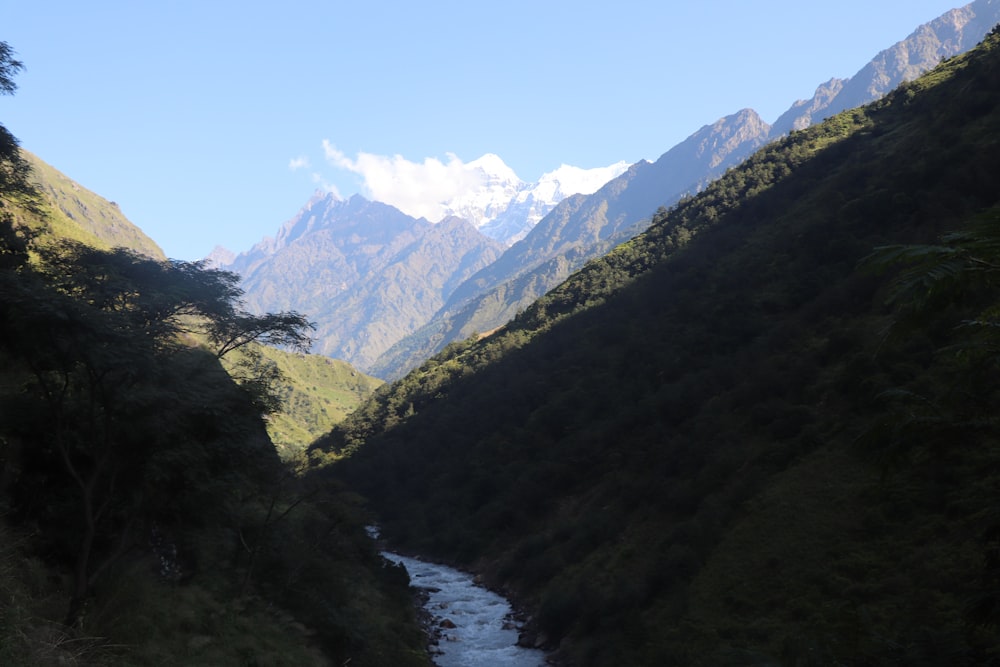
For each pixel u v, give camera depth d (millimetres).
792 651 13109
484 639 43562
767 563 33656
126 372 13312
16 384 15789
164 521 17078
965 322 5984
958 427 6023
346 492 37781
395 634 36781
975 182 57188
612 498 57188
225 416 15703
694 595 34938
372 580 44969
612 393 77562
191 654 16125
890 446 6426
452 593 56938
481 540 69438
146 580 17406
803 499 36906
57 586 14445
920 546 28109
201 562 23234
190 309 17906
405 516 87938
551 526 61312
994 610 6031
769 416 47969
